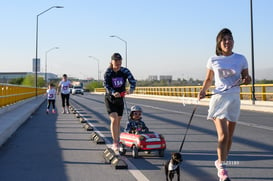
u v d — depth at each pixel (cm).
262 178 670
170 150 978
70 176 699
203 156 891
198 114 2252
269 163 800
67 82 2395
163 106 3238
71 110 2634
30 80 11275
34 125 1636
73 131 1409
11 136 1267
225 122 609
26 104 3117
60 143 1105
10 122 1430
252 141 1117
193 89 4009
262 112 2386
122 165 757
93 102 4159
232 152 934
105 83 900
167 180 617
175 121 1788
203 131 1383
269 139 1159
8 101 2300
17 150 988
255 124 1616
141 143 855
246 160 833
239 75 612
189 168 762
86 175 707
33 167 780
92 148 1014
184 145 1056
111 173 721
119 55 888
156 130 1416
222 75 611
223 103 607
